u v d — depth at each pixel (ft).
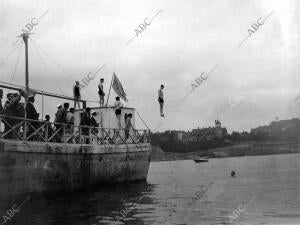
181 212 49.52
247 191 72.74
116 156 79.97
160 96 93.71
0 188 51.37
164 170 214.07
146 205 56.08
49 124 64.54
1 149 51.29
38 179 57.77
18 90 62.64
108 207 54.24
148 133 96.53
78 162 67.10
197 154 437.17
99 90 91.86
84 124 74.13
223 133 387.34
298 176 107.65
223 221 42.83
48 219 45.50
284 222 41.27
